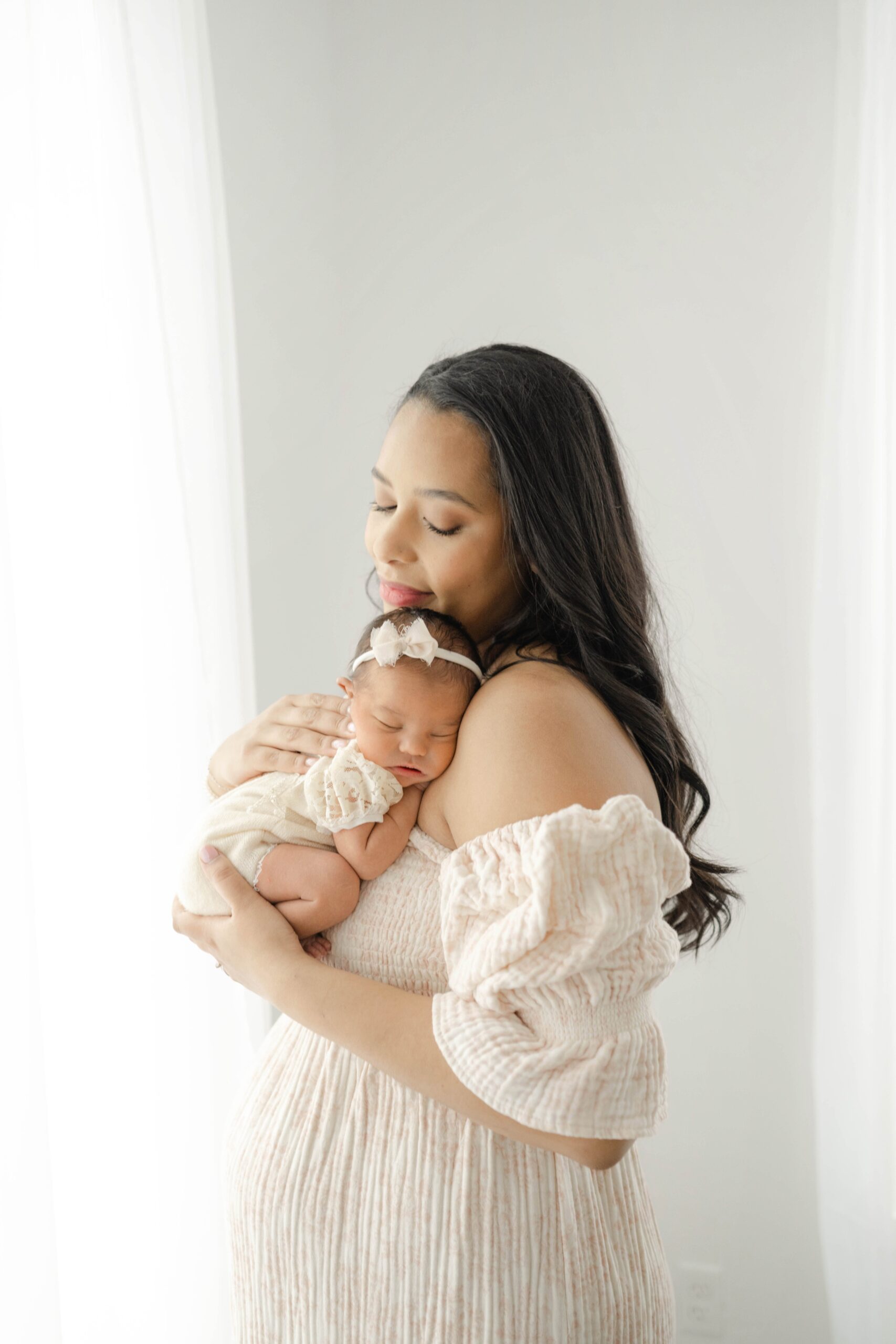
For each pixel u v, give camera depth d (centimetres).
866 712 182
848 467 185
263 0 207
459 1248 94
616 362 220
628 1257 101
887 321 176
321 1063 104
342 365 238
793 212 207
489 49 225
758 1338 214
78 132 142
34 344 131
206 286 171
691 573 216
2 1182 114
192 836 109
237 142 198
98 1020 142
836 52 202
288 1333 102
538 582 103
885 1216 179
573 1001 79
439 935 96
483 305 229
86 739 141
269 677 212
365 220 235
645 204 216
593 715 90
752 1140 214
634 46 216
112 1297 142
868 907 180
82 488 141
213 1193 165
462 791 91
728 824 214
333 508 238
